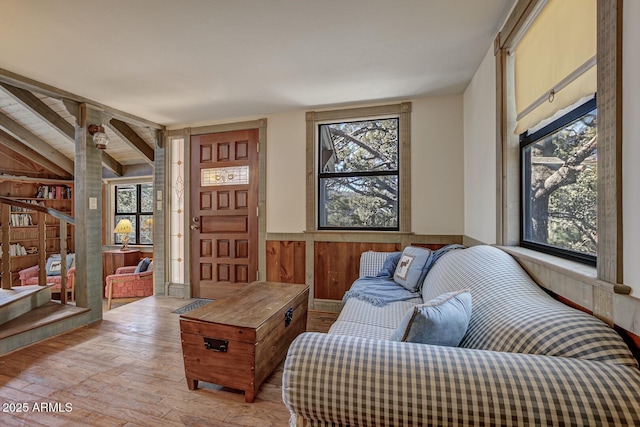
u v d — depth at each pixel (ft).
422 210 10.10
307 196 11.24
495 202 6.61
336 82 8.86
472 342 3.77
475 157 8.34
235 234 12.23
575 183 4.38
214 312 6.25
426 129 10.05
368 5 5.53
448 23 6.08
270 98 10.06
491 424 2.42
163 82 8.76
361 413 2.71
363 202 10.96
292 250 11.46
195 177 12.71
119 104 10.51
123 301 13.70
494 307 3.97
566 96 4.23
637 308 2.76
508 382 2.49
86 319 9.53
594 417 2.27
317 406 2.84
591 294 3.39
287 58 7.47
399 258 9.05
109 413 5.36
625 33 2.93
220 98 10.03
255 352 5.62
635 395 2.30
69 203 20.17
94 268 9.90
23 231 18.40
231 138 12.25
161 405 5.59
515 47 5.97
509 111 6.16
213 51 7.10
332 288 11.02
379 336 5.33
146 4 5.40
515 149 6.13
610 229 3.08
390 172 10.61
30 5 5.36
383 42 6.77
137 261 18.60
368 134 10.93
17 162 17.81
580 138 4.24
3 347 7.49
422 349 2.92
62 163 18.06
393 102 10.34
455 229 9.82
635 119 2.81
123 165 18.69
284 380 2.99
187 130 12.73
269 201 11.69
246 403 5.67
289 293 7.55
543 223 5.32
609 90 3.10
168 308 11.28
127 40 6.58
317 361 2.92
